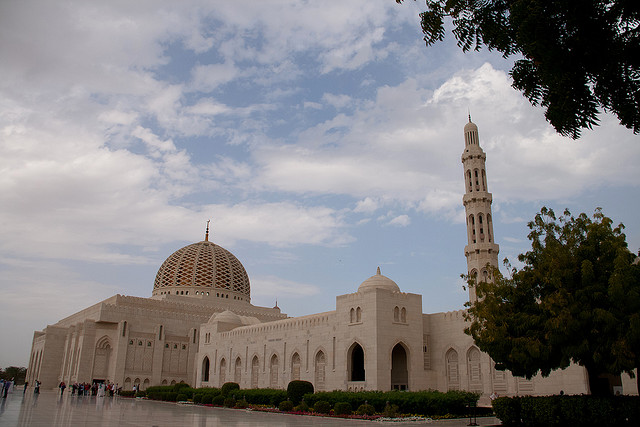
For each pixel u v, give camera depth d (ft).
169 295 352.08
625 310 86.84
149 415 125.59
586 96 35.40
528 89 39.24
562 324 91.04
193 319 337.72
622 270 88.17
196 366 310.65
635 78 35.70
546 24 34.78
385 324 192.24
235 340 273.75
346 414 138.82
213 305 362.53
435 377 198.49
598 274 95.40
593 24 34.86
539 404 99.40
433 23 42.60
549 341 95.04
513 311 107.65
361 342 194.49
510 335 104.63
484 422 123.03
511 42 40.16
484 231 212.84
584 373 148.25
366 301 196.85
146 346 311.27
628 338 83.61
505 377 171.63
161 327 317.83
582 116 35.58
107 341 307.17
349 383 195.72
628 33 35.32
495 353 106.73
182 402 209.46
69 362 315.17
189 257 380.17
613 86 36.45
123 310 312.29
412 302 203.62
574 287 96.99
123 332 304.09
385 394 146.00
